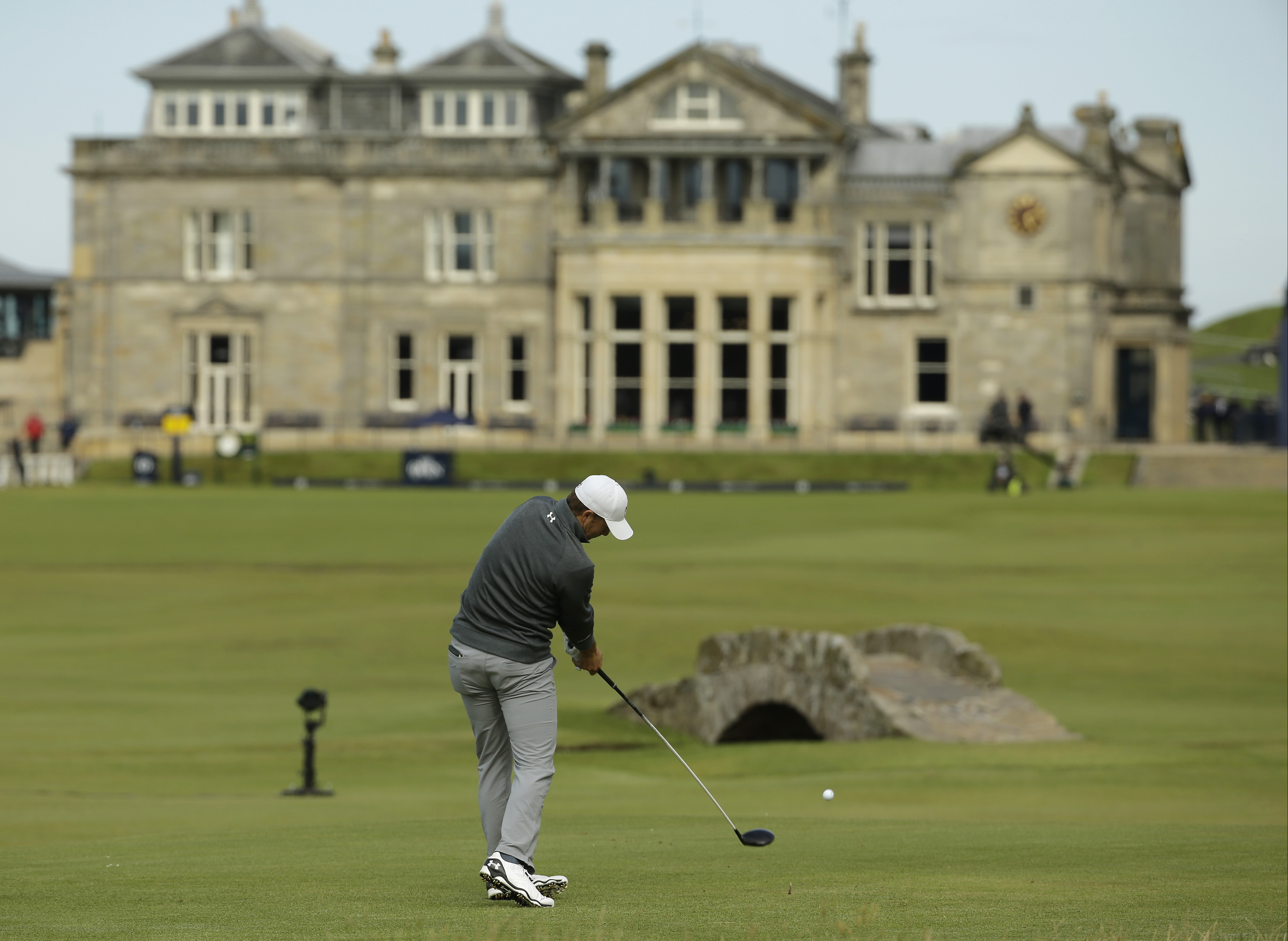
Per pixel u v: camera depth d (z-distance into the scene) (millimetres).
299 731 48250
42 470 149875
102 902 18578
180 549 96312
